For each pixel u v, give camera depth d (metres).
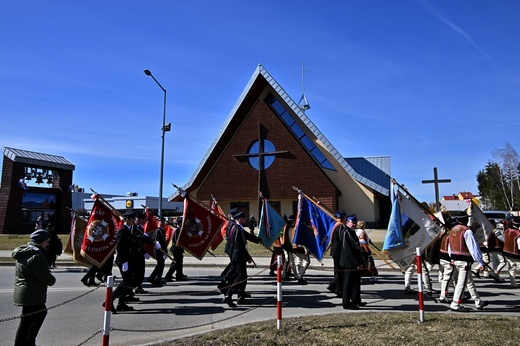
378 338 5.98
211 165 35.53
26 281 5.59
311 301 9.46
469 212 11.41
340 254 8.99
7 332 6.97
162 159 25.92
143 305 9.13
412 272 10.22
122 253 8.72
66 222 37.56
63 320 7.83
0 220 34.03
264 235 11.52
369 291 10.70
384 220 33.69
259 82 32.94
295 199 31.34
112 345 6.29
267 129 32.44
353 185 31.06
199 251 10.62
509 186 68.62
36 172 36.19
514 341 5.78
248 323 7.18
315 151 32.41
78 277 13.72
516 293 10.39
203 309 8.72
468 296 9.54
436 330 6.32
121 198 51.81
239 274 9.03
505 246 11.39
